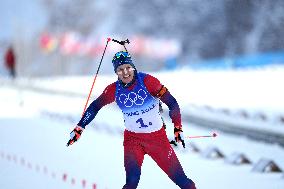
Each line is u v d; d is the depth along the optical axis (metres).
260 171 27.89
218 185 24.50
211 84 88.88
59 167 28.41
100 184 24.05
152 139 17.61
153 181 24.88
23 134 42.34
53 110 64.25
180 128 17.20
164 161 17.64
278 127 48.59
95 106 17.83
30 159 30.91
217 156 33.00
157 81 17.31
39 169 27.62
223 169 28.77
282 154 36.78
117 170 27.67
